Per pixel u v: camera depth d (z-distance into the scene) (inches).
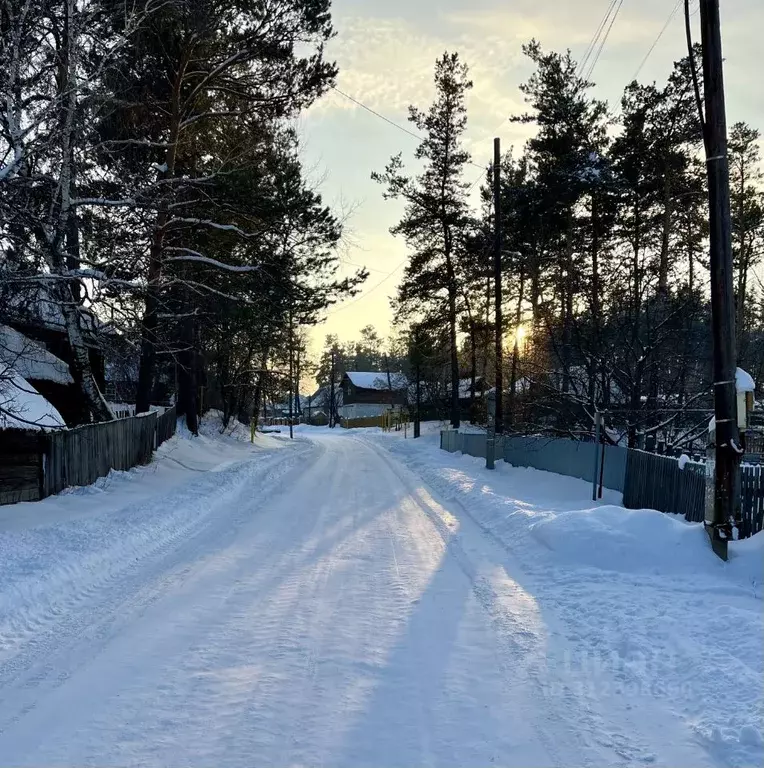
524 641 212.2
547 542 331.9
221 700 169.6
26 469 433.7
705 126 307.1
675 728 154.3
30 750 144.7
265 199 693.3
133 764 139.0
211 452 955.3
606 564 301.4
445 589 273.7
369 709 165.3
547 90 986.1
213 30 638.5
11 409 409.4
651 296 687.7
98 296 575.2
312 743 148.3
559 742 149.0
